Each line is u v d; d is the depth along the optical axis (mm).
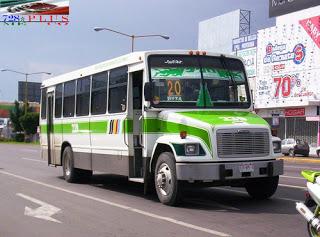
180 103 11016
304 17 41250
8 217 9531
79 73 14836
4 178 16500
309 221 7102
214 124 9898
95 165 13594
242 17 52594
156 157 10836
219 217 9281
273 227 8398
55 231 8305
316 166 25531
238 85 11625
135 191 13195
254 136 10156
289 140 40219
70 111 15406
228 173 9867
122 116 12031
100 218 9320
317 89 39969
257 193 11289
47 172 18812
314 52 40219
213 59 11570
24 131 79812
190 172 9734
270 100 44688
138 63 11398
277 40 43969
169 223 8773
